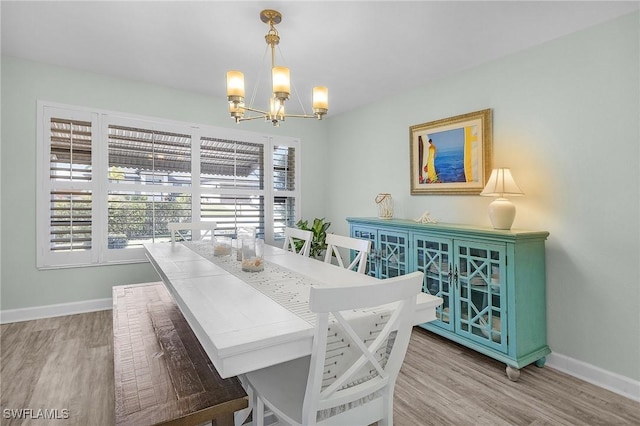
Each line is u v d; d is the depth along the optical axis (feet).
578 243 7.36
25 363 7.49
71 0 6.60
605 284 6.95
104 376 6.97
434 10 6.76
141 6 6.78
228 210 13.21
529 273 7.36
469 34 7.67
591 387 6.85
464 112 9.71
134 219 11.37
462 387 6.81
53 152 10.13
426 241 9.13
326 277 5.89
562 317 7.59
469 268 7.99
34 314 9.98
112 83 10.87
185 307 4.37
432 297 4.68
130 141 11.26
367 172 13.34
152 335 5.88
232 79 6.01
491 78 9.04
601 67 6.98
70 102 10.27
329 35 7.82
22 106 9.68
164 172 11.87
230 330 3.49
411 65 9.44
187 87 11.77
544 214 7.92
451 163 9.98
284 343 3.44
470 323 7.97
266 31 7.72
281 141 14.47
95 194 10.74
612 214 6.86
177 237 12.13
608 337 6.89
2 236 9.57
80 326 9.56
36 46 8.70
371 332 4.13
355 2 6.53
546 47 7.92
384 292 3.43
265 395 4.09
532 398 6.43
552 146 7.78
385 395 4.16
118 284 11.16
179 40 8.21
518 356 7.08
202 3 6.65
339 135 14.88
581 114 7.29
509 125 8.64
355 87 11.30
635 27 6.54
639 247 6.51
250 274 6.10
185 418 3.70
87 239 10.66
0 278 9.59
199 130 12.50
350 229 12.15
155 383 4.34
